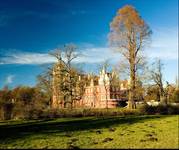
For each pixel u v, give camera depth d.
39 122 44.53
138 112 61.38
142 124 39.19
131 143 22.91
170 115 56.41
